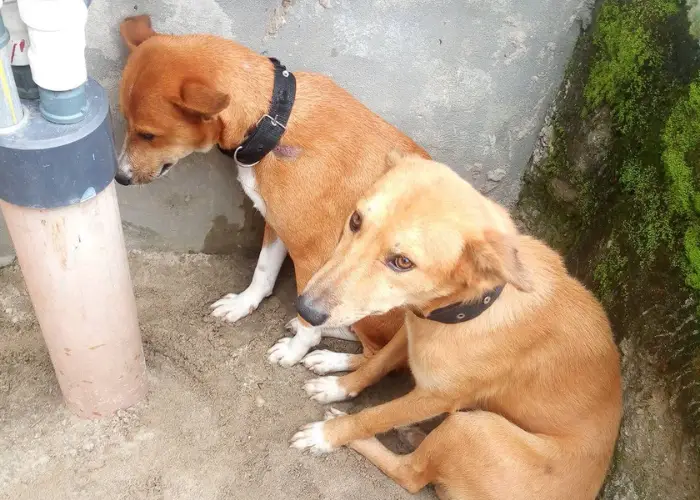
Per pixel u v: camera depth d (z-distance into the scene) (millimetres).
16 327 920
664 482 727
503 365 733
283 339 958
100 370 777
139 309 977
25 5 487
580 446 729
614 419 746
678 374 733
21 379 863
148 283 1016
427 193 625
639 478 759
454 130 980
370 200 637
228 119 764
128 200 976
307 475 834
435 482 815
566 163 971
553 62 931
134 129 772
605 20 865
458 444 737
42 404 841
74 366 760
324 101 806
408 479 816
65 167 562
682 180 760
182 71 736
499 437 719
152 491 792
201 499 796
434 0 840
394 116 955
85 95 576
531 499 713
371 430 822
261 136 772
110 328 741
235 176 971
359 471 847
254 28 836
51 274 653
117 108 869
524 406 755
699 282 716
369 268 636
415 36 870
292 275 1071
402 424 813
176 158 813
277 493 815
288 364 944
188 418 865
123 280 720
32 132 549
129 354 794
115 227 669
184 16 813
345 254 650
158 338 942
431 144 994
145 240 1038
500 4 859
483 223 632
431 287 645
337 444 847
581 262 946
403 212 617
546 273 737
